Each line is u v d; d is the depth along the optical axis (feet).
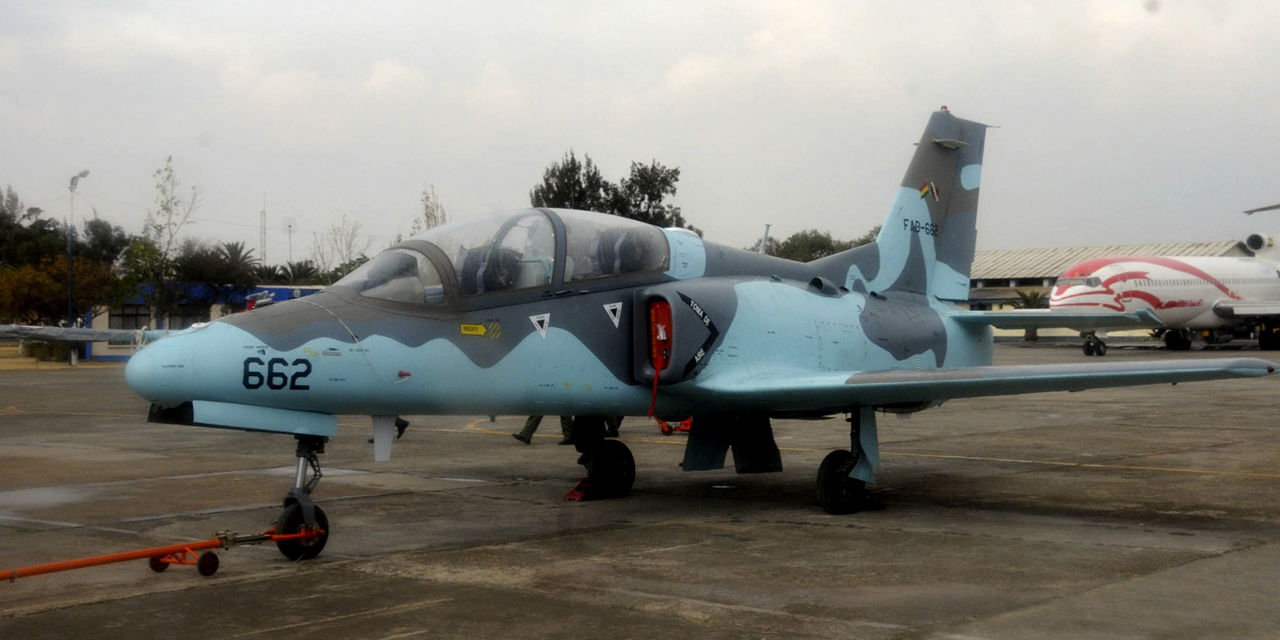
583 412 30.53
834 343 34.71
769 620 19.03
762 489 37.04
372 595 21.24
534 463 44.91
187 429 59.36
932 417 65.10
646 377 30.09
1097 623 18.60
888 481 38.37
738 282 33.22
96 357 155.63
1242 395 81.46
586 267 30.07
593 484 34.81
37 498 34.99
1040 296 214.90
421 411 27.73
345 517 31.35
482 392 27.66
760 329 32.35
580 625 18.80
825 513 31.58
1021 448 48.57
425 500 34.71
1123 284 143.64
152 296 169.07
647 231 32.24
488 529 29.17
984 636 17.80
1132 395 82.79
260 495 35.70
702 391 30.63
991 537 27.40
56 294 159.53
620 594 21.12
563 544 26.73
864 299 38.19
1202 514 30.81
